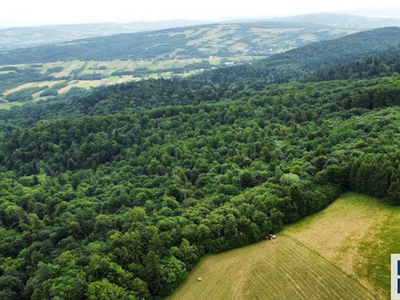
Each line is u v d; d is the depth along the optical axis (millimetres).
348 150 93312
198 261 68250
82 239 83500
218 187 89812
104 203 97625
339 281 57188
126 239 67438
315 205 77938
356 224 70500
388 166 77438
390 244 62438
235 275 62906
